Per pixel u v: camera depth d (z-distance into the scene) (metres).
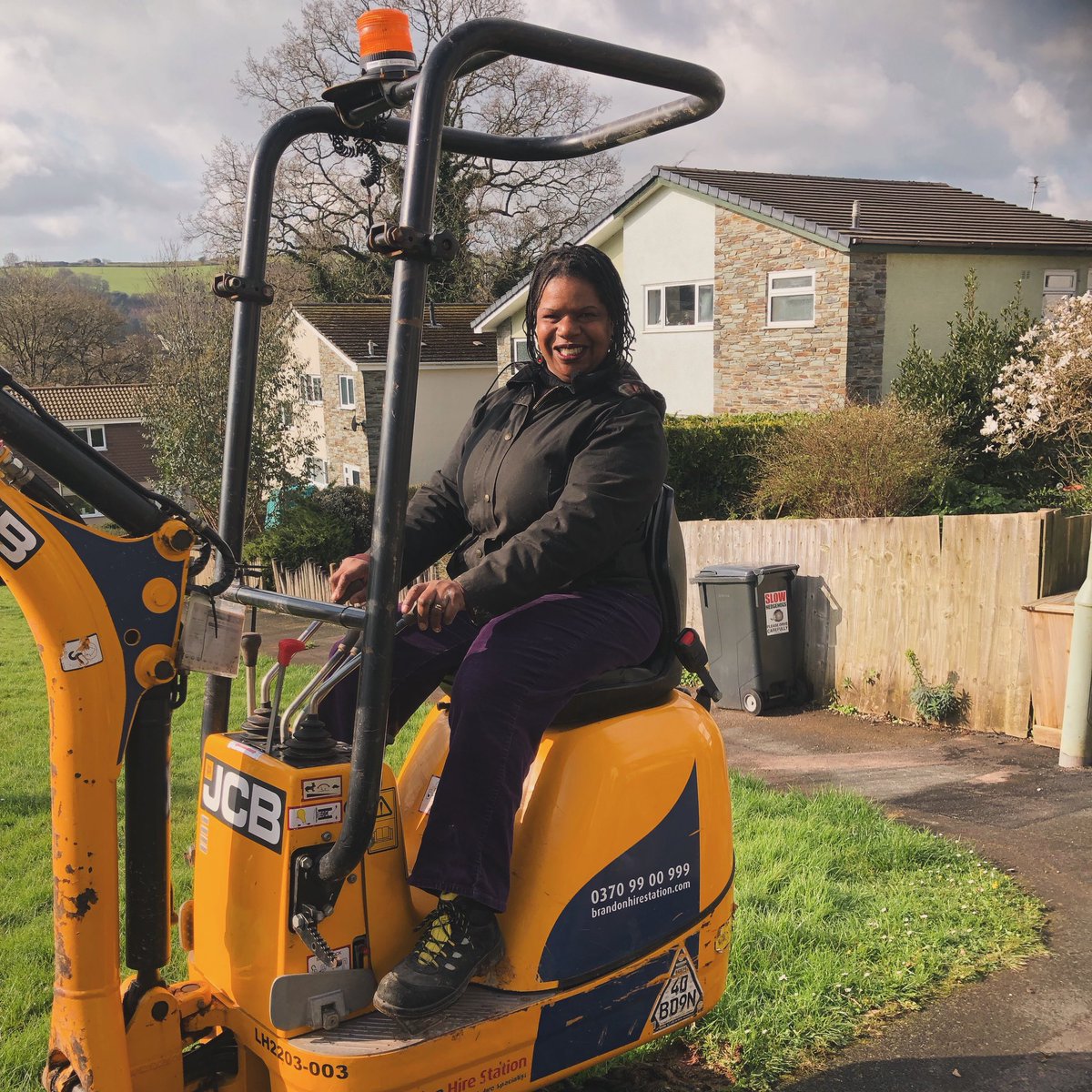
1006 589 6.91
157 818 2.15
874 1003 3.49
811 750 6.95
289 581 18.42
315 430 28.97
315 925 2.07
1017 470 11.91
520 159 2.94
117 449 42.06
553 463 2.50
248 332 2.73
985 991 3.57
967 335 13.05
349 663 2.20
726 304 17.00
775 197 17.23
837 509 10.84
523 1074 2.25
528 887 2.30
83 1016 2.03
